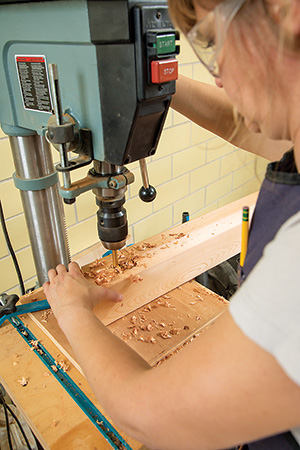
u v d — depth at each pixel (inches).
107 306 36.6
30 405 28.5
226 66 16.1
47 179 34.6
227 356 14.5
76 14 22.0
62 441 26.0
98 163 28.6
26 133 31.9
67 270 33.5
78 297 27.2
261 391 13.9
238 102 17.1
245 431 14.8
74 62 23.8
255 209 20.5
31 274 63.7
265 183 19.6
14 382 30.5
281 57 13.6
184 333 36.7
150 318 38.6
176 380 15.8
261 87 15.5
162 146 74.9
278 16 13.3
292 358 12.9
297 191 17.4
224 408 14.5
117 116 23.4
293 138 16.4
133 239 78.8
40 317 36.6
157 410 16.2
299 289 13.1
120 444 26.1
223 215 49.0
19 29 25.8
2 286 60.4
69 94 25.2
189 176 84.7
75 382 30.3
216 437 15.5
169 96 23.9
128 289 38.0
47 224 36.9
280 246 14.2
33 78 27.1
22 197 36.0
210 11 15.8
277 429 14.7
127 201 73.8
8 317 36.0
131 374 18.7
